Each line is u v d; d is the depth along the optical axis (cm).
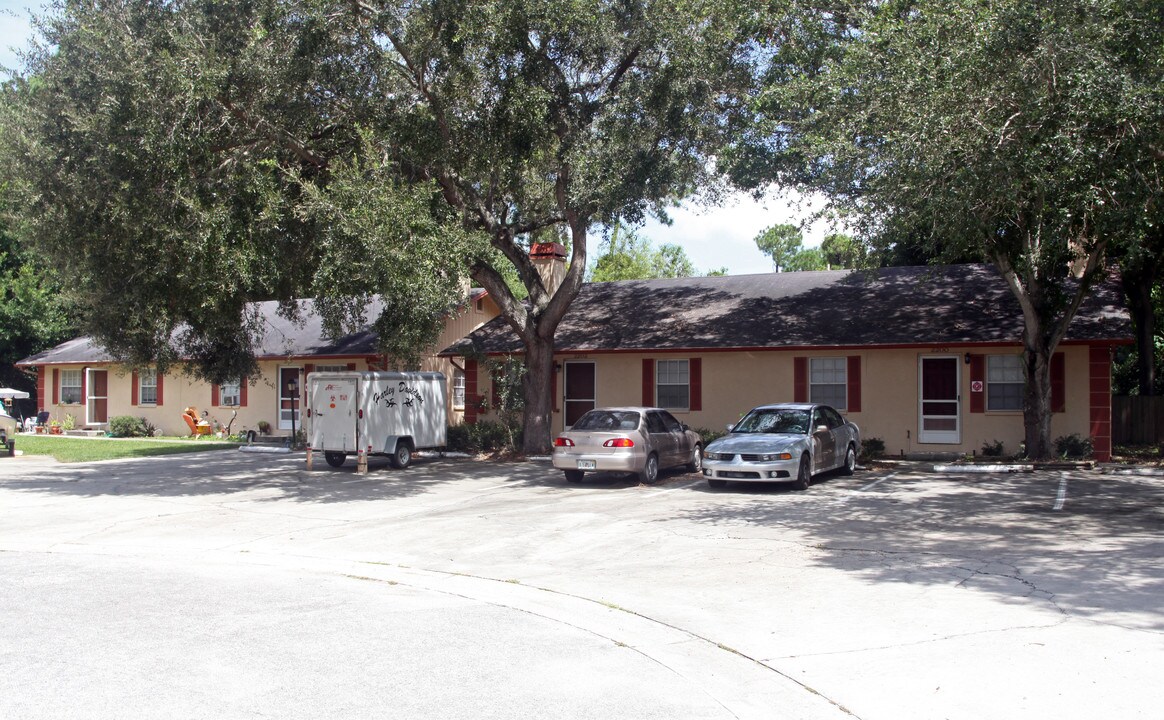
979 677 611
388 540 1209
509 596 895
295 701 586
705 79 1944
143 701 584
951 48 1239
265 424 3084
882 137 1381
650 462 1739
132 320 1780
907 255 2912
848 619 771
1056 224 1321
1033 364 1962
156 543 1204
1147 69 1241
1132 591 834
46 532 1291
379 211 1510
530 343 2297
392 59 1753
